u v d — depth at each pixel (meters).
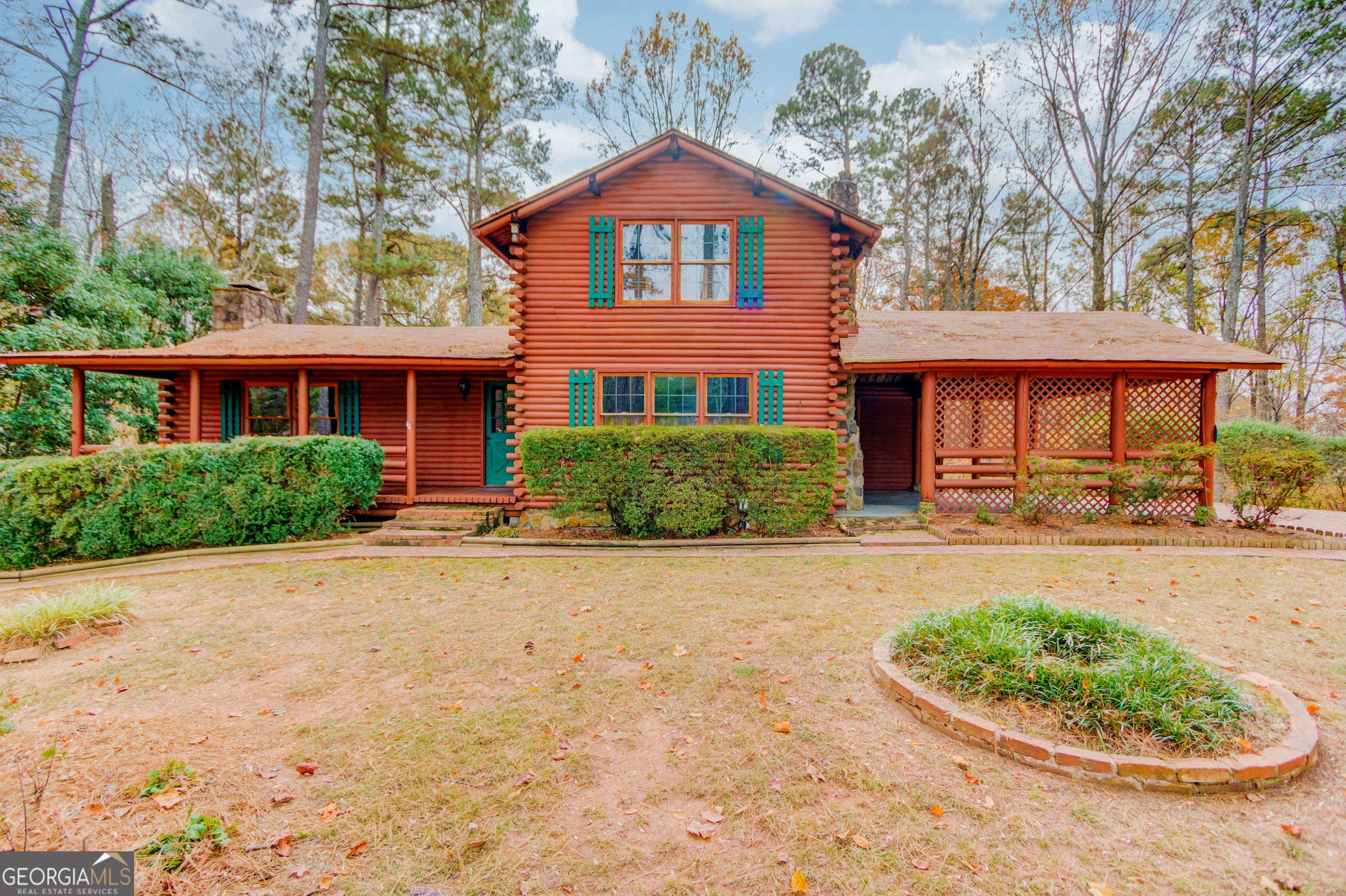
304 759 3.12
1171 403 10.72
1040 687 3.30
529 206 10.10
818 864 2.33
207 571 7.59
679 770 3.00
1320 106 16.55
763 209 10.47
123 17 18.58
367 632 5.18
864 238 10.45
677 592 6.35
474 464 12.95
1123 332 12.18
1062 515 10.26
